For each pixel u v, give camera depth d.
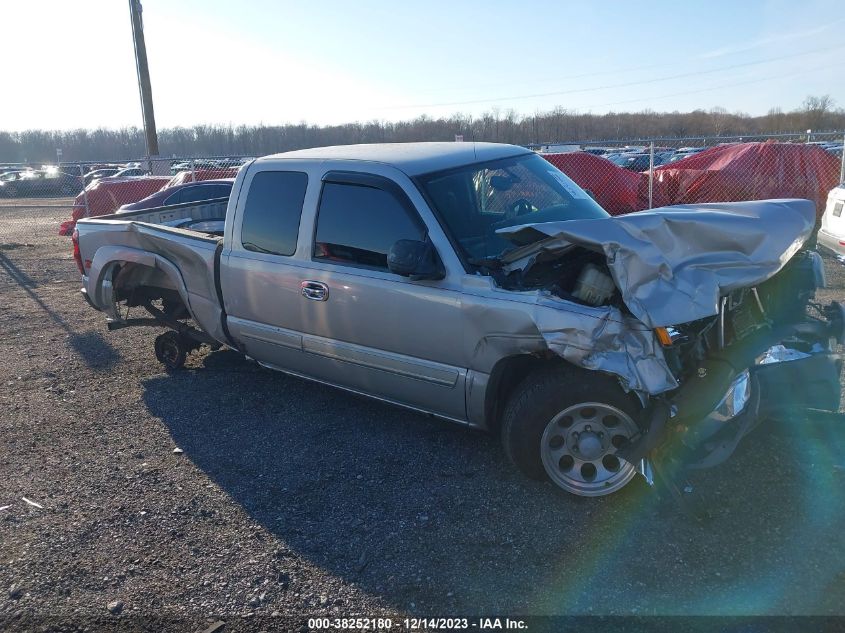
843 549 3.27
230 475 4.38
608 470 3.81
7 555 3.63
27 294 10.46
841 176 12.06
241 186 5.22
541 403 3.76
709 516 3.53
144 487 4.29
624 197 13.41
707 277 3.52
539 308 3.65
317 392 5.68
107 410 5.58
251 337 5.30
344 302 4.54
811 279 4.21
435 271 4.01
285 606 3.15
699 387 3.58
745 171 13.08
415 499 3.97
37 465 4.66
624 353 3.48
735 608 2.95
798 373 3.73
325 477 4.28
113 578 3.41
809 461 4.05
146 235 5.87
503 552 3.45
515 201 4.59
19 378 6.45
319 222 4.71
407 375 4.38
